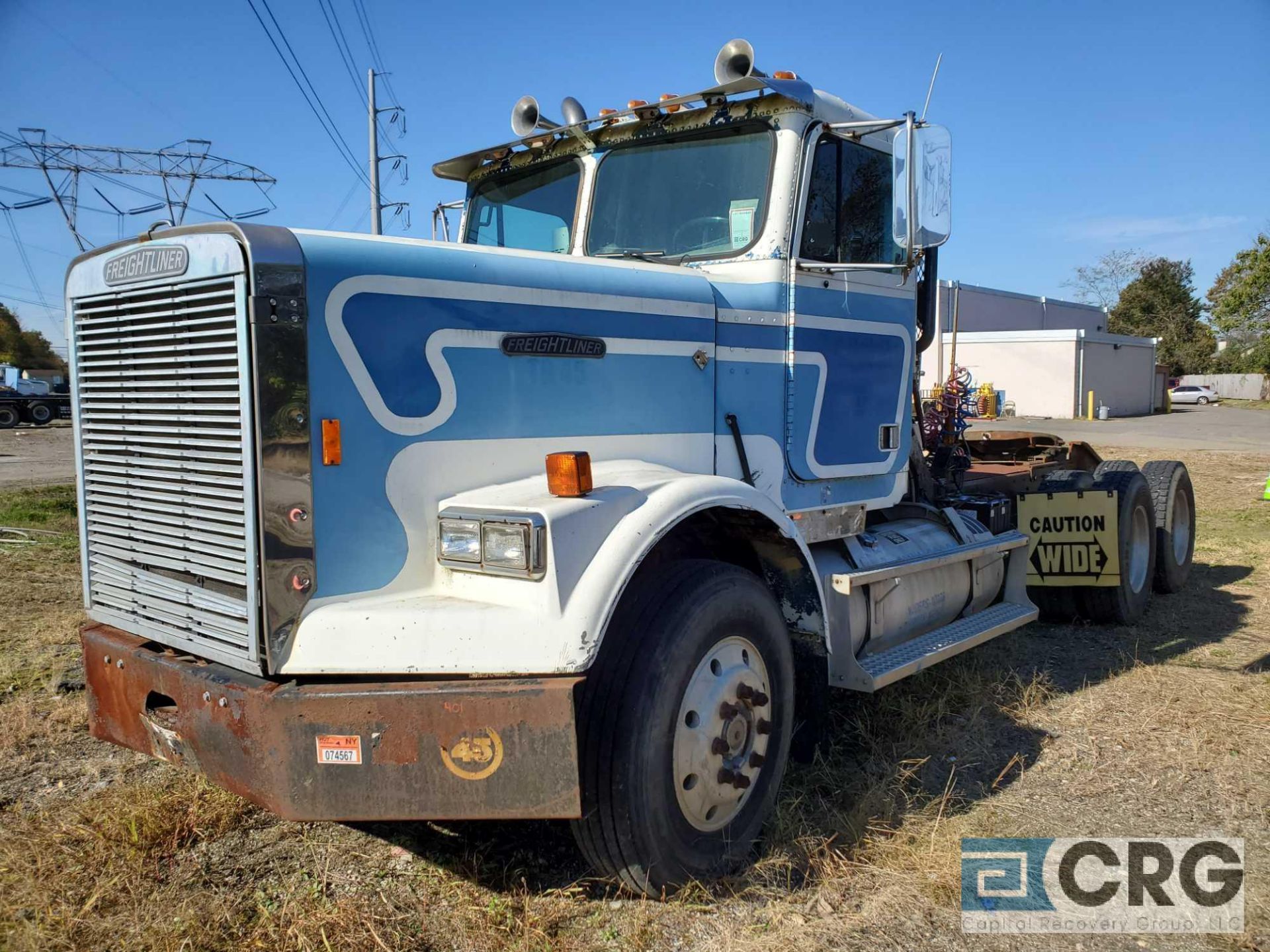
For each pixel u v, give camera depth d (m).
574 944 2.59
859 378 4.18
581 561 2.55
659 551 3.21
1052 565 6.04
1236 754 3.91
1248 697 4.61
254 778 2.51
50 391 32.34
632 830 2.67
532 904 2.78
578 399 3.09
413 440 2.70
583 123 4.06
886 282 4.29
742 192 3.77
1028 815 3.39
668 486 2.88
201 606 2.75
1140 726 4.23
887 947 2.60
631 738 2.65
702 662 2.87
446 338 2.77
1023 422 32.16
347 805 2.46
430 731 2.44
